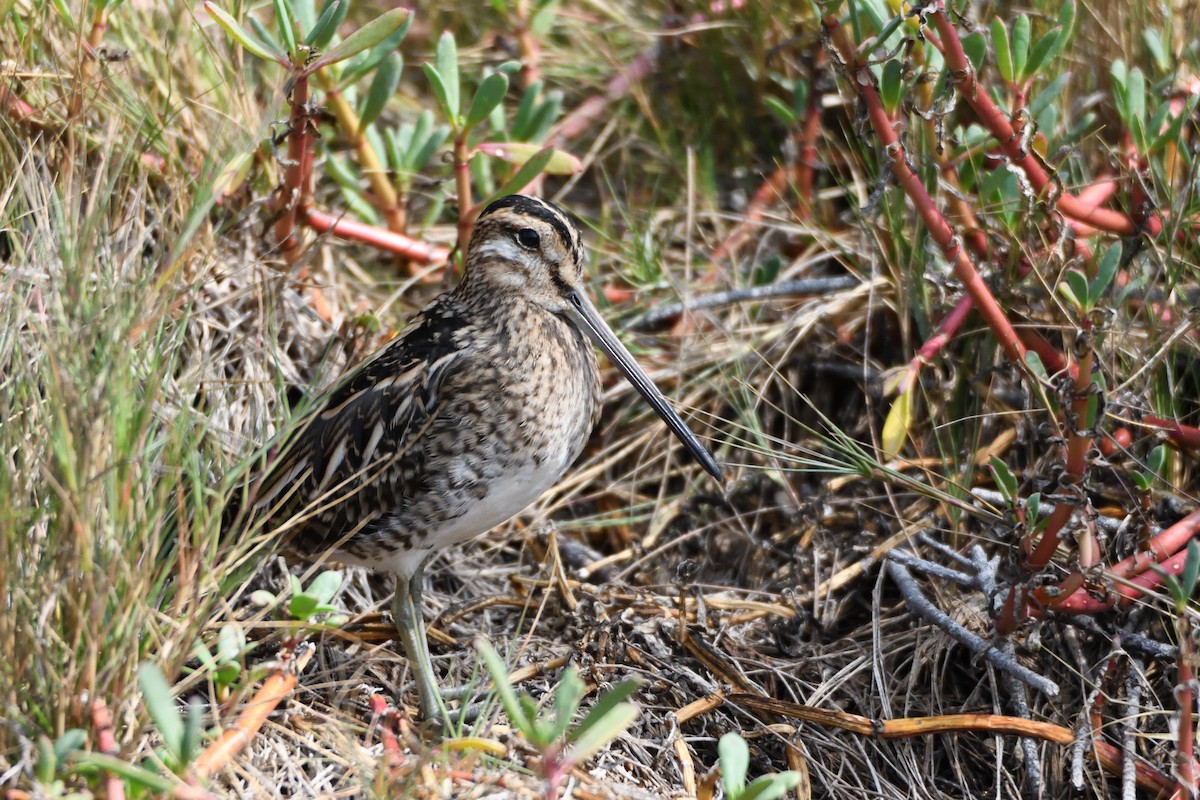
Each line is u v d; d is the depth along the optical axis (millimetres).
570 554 8766
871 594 8164
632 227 9898
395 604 7387
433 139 9469
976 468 8234
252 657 7348
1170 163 8344
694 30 10492
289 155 8586
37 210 6957
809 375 9305
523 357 7383
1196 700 6871
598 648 7688
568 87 11086
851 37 8055
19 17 8383
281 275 8656
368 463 7246
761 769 7258
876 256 9016
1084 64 9359
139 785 5520
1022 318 8258
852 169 9531
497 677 5434
